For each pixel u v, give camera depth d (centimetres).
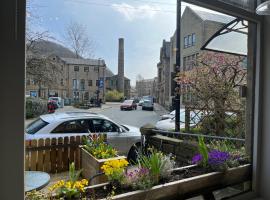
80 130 323
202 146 265
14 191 131
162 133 427
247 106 284
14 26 129
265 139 267
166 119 450
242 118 435
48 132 264
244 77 461
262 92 270
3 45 127
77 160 271
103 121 361
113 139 374
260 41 267
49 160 241
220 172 245
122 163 206
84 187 184
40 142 234
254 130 272
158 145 395
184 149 350
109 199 173
